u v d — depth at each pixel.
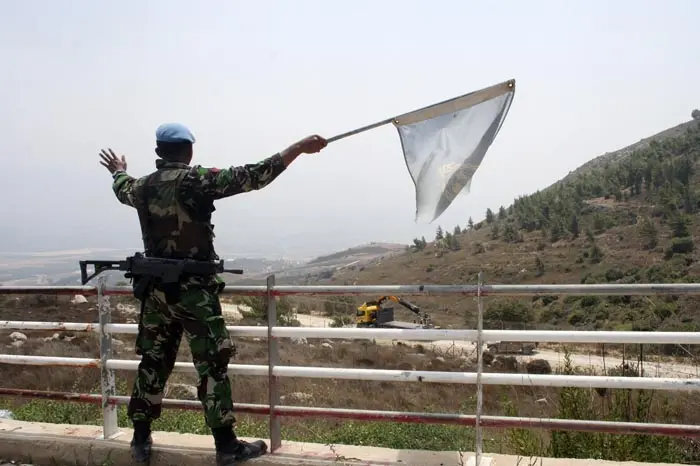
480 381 3.75
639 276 68.50
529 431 4.71
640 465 3.78
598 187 118.75
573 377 3.63
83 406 6.57
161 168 3.89
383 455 4.01
